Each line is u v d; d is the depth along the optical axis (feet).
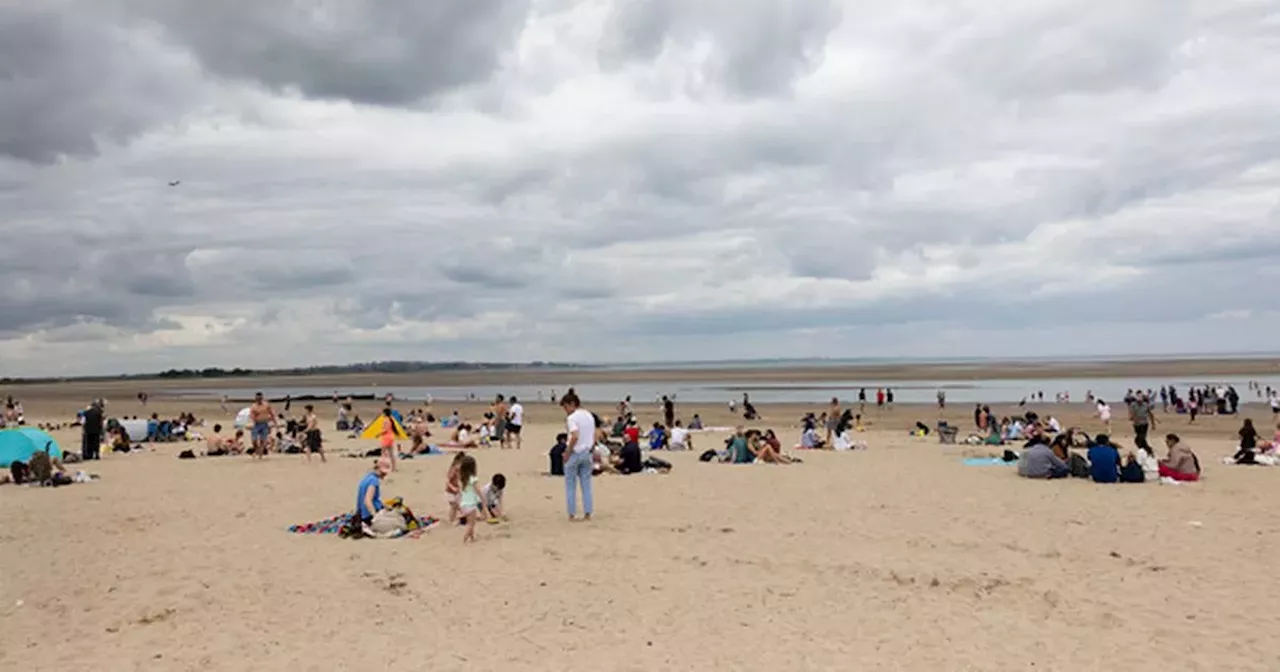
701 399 236.43
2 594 32.99
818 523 45.75
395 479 67.92
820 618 29.01
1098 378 322.96
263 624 29.12
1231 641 25.68
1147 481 59.98
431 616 29.91
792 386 313.32
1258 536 40.32
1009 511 48.37
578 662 25.14
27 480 65.77
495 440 103.35
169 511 51.85
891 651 25.61
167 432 112.06
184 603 31.55
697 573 35.40
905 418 146.41
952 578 33.63
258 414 86.02
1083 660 24.49
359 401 272.72
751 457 77.20
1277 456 70.54
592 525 46.03
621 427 92.84
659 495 56.75
